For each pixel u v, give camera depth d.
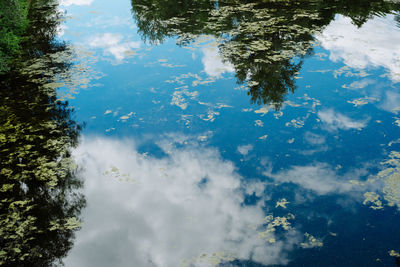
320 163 6.79
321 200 5.96
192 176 6.73
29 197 6.12
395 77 9.87
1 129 7.80
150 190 6.43
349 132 7.59
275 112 8.49
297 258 4.97
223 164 6.96
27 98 9.21
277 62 10.77
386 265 4.75
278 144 7.38
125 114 8.72
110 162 7.13
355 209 5.72
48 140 7.55
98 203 6.14
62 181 6.52
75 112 8.77
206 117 8.46
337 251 5.03
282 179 6.49
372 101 8.71
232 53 11.57
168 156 7.27
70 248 5.28
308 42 12.02
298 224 5.56
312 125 7.91
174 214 5.90
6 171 6.58
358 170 6.54
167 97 9.42
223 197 6.20
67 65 11.38
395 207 5.68
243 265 4.93
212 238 5.42
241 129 7.95
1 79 10.19
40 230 5.55
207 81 10.14
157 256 5.14
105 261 5.09
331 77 9.96
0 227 5.55
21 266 4.94
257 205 5.99
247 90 9.54
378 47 11.84
